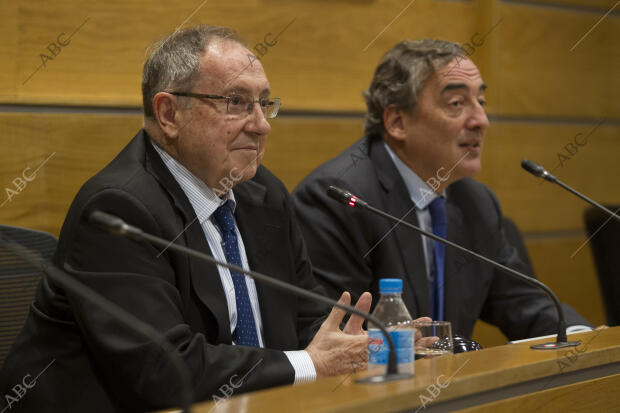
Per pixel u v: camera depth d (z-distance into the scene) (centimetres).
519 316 394
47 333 257
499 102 573
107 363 239
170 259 265
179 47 288
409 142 374
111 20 406
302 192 367
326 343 258
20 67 382
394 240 359
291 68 477
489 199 404
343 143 495
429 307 360
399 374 203
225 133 284
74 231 255
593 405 230
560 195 606
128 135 409
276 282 220
